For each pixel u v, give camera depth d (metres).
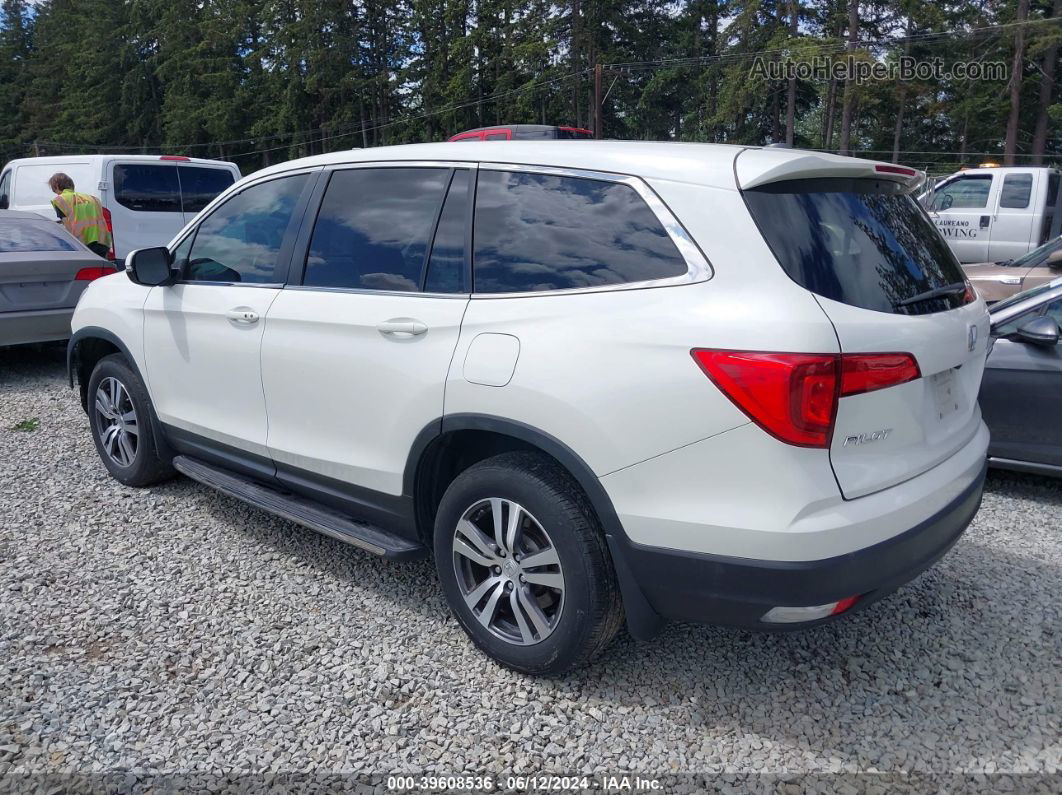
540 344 2.81
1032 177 13.10
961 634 3.42
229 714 2.88
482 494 3.03
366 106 57.72
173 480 5.04
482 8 49.75
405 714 2.89
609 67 45.69
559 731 2.82
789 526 2.41
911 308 2.73
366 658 3.21
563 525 2.81
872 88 39.62
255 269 3.93
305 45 54.97
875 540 2.51
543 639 2.95
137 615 3.50
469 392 2.96
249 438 3.92
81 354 5.16
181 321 4.21
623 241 2.79
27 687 2.99
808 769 2.65
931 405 2.80
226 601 3.62
